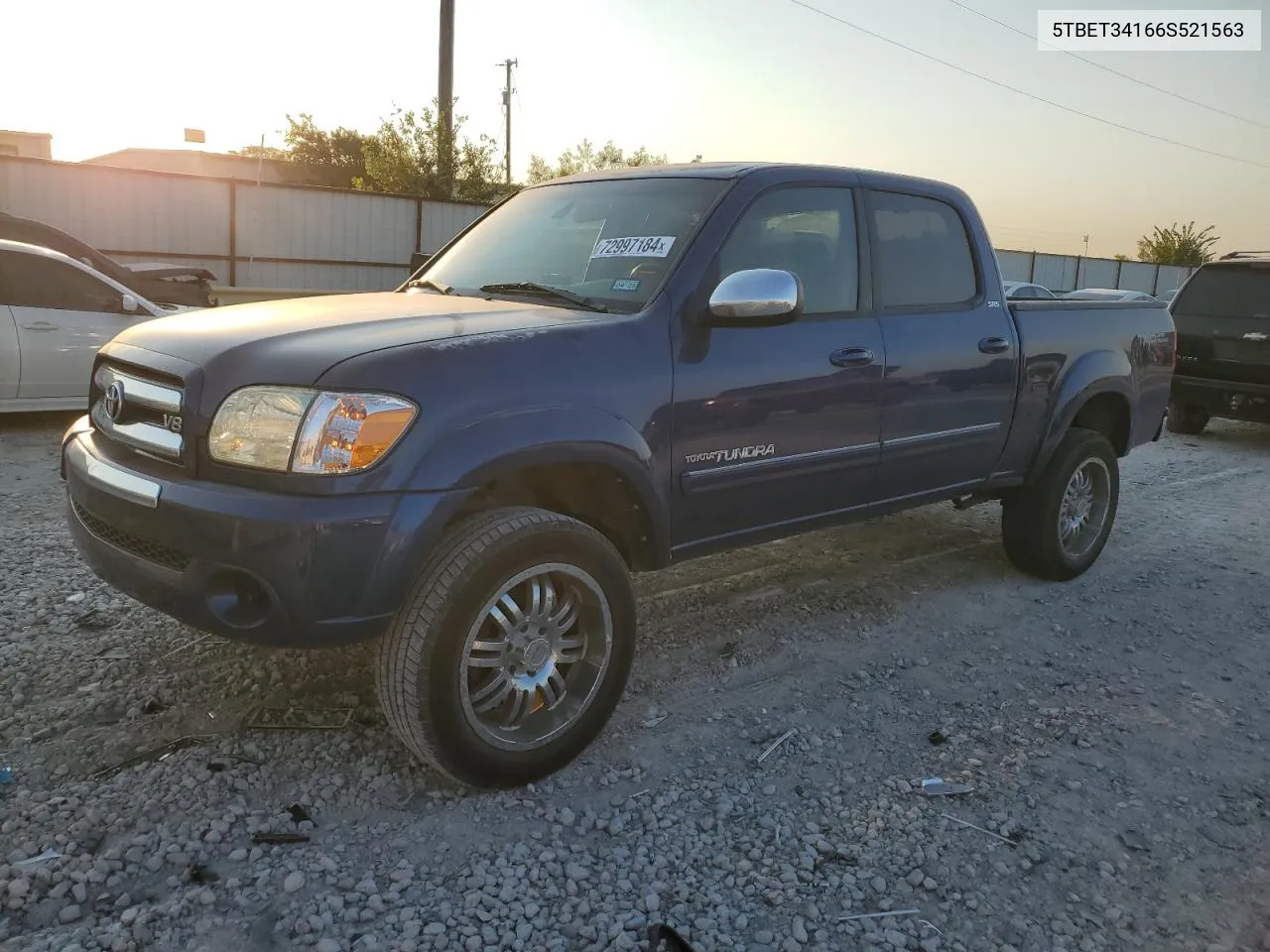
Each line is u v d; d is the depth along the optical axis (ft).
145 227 65.92
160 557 9.20
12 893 7.88
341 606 8.63
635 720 11.51
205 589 8.78
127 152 141.59
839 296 13.05
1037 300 16.37
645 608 15.07
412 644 8.98
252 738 10.46
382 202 75.51
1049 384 16.02
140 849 8.55
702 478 11.30
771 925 8.15
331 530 8.43
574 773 10.28
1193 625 15.51
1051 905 8.59
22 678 11.45
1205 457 31.09
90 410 11.04
